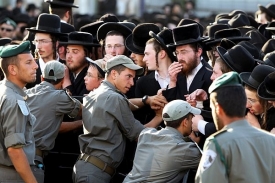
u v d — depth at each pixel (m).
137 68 20.06
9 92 18.42
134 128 19.95
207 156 14.69
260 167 14.75
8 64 18.59
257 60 20.64
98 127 19.81
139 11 62.88
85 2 60.34
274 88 17.69
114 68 20.05
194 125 19.28
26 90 20.91
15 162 18.19
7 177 18.53
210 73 20.66
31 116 18.83
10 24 35.19
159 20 40.59
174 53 21.48
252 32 26.05
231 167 14.63
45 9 47.69
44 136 20.33
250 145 14.76
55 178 22.05
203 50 22.70
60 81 20.88
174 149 18.02
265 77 18.08
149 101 20.53
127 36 23.11
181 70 20.73
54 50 23.62
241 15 28.11
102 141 19.92
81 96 21.95
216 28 24.69
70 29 24.91
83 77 22.75
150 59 21.11
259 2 64.62
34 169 19.77
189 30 20.69
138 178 18.33
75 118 21.66
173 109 18.25
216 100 15.03
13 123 18.12
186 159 17.98
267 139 14.92
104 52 23.67
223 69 19.58
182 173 18.33
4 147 18.47
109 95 19.84
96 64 21.28
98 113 19.84
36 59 23.89
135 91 21.55
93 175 19.83
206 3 65.62
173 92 20.47
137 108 20.72
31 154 18.80
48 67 20.80
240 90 14.99
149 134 18.56
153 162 18.19
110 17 26.36
